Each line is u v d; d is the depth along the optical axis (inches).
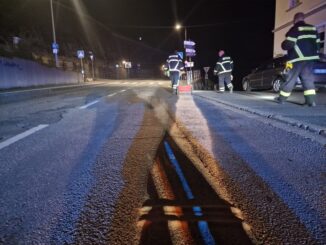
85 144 140.1
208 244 59.2
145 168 104.0
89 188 87.8
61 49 1451.8
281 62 408.5
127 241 61.1
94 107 290.4
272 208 73.4
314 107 233.5
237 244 59.1
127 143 139.4
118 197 81.5
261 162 107.3
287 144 130.4
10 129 183.8
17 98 444.8
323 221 67.1
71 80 1136.2
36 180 95.0
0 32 916.0
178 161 110.7
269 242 59.6
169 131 164.2
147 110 258.5
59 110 274.5
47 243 61.0
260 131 158.4
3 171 104.3
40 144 142.5
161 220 68.7
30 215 72.5
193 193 82.9
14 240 62.2
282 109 223.6
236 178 93.1
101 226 67.0
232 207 74.2
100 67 1911.9
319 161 107.1
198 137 147.6
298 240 60.1
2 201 80.3
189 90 475.5
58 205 77.4
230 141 138.0
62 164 110.7
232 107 265.0
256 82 479.5
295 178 92.0
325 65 353.4
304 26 225.5
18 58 702.5
